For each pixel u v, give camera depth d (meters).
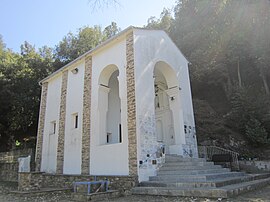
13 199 7.98
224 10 23.00
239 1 21.97
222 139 16.73
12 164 16.48
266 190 7.72
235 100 18.55
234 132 17.41
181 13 27.95
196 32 25.20
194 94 26.03
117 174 9.38
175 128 11.91
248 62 22.94
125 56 10.62
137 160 8.74
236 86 21.67
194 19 26.34
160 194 7.32
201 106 22.64
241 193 6.89
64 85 14.39
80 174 11.17
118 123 14.17
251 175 9.98
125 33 10.84
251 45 21.08
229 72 24.30
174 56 12.80
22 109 20.53
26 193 8.58
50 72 23.55
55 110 14.58
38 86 21.70
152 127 9.70
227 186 7.30
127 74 10.23
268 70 21.12
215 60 23.52
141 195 7.66
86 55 12.89
